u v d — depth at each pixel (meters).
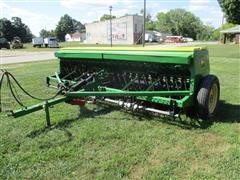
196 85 4.96
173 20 107.88
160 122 5.06
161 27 106.75
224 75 10.30
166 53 4.89
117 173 3.48
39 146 4.18
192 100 4.94
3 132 4.70
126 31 57.25
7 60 19.16
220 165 3.64
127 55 5.29
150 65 5.30
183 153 3.96
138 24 57.25
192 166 3.63
